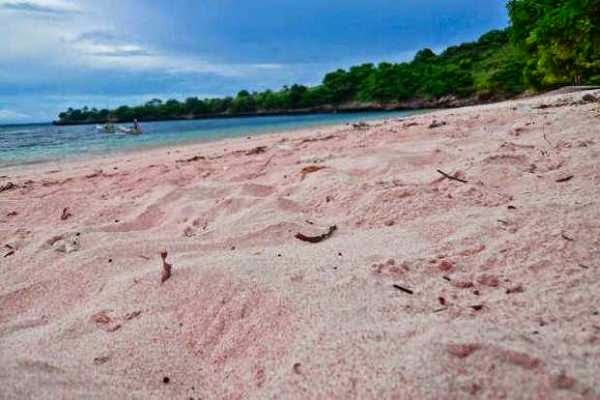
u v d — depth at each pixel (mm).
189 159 9203
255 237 3754
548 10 25922
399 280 2715
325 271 2834
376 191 4453
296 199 4746
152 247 3699
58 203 5695
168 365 2264
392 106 88812
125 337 2494
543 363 1741
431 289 2590
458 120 9562
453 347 1868
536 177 4215
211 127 36719
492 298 2432
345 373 1854
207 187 5480
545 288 2457
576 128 6070
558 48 23766
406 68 94438
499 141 6184
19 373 2055
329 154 7266
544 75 30734
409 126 9938
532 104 11859
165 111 119938
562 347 1883
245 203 4676
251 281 2715
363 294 2504
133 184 6609
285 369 1983
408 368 1788
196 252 3514
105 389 2039
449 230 3430
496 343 1853
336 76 109812
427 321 2152
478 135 7129
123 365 2271
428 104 81438
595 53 22797
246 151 9562
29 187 7086
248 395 1929
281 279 2717
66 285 3221
